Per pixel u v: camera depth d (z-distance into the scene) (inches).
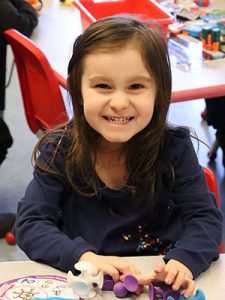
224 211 87.7
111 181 43.0
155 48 38.1
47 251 37.3
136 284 33.6
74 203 43.3
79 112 41.4
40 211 40.6
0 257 77.7
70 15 92.4
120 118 37.7
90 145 42.0
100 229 42.5
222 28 77.4
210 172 45.4
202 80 63.7
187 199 42.2
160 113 40.9
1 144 74.9
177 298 33.5
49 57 73.3
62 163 42.3
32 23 82.0
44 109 70.7
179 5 89.5
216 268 37.3
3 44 82.3
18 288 34.5
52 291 34.3
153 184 42.9
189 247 37.6
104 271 34.7
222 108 92.7
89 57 37.4
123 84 37.1
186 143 43.8
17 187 94.8
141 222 43.3
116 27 37.8
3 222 81.3
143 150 42.3
